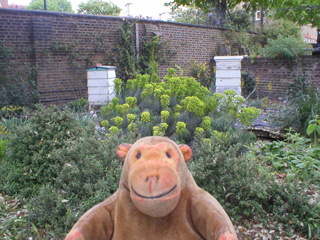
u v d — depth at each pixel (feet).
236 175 9.51
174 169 3.87
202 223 4.16
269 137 17.98
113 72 28.78
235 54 43.93
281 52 37.35
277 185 9.99
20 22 30.01
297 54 37.01
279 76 39.01
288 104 22.00
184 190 4.23
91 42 34.68
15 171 11.11
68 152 10.33
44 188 9.27
